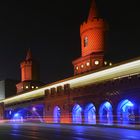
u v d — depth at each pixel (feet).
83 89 158.10
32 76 269.64
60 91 178.60
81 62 190.39
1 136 117.29
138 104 123.75
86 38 191.52
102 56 181.68
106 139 90.22
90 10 193.16
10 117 255.50
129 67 134.62
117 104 134.21
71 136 101.91
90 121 151.23
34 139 102.01
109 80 144.25
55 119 182.50
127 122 128.06
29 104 223.10
